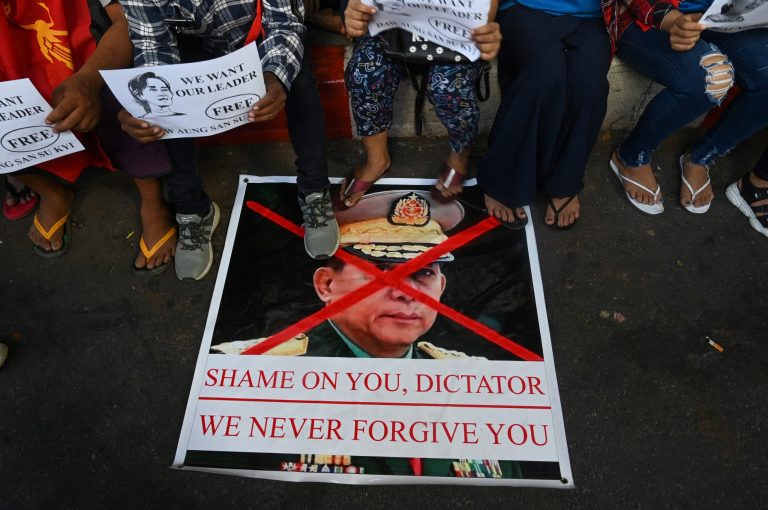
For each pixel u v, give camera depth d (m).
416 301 1.47
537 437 1.26
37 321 1.48
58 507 1.21
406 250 1.58
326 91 1.70
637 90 1.74
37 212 1.66
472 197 1.70
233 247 1.59
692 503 1.20
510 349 1.39
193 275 1.52
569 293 1.51
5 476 1.25
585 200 1.72
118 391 1.36
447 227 1.63
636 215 1.68
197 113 1.19
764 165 1.61
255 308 1.47
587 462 1.24
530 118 1.36
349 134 1.87
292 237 1.62
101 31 1.30
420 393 1.32
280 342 1.40
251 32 1.27
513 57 1.43
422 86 1.51
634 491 1.21
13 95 1.09
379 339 1.40
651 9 1.38
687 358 1.40
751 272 1.56
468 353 1.38
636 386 1.35
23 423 1.32
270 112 1.23
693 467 1.24
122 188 1.75
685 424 1.30
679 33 1.32
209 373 1.36
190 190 1.45
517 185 1.50
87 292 1.53
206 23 1.25
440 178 1.70
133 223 1.68
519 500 1.20
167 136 1.25
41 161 1.27
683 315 1.47
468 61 1.36
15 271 1.58
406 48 1.35
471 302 1.47
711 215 1.68
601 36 1.39
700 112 1.46
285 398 1.32
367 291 1.49
